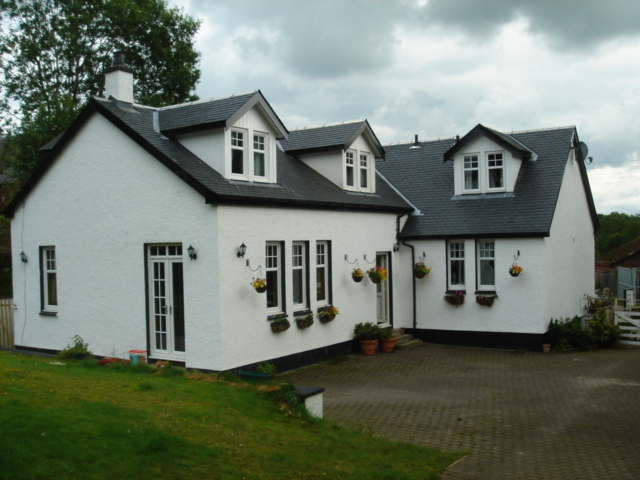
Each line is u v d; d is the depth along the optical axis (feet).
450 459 29.09
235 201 44.96
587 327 70.49
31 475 19.53
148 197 47.21
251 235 46.91
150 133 49.21
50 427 23.99
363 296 61.87
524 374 51.52
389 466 26.91
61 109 92.07
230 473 22.91
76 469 20.72
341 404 40.88
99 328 50.37
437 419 37.27
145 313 47.57
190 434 26.53
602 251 203.92
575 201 75.05
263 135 51.52
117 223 49.14
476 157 69.87
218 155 47.78
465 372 52.37
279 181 53.67
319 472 24.71
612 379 48.88
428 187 73.36
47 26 100.73
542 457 29.86
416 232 67.97
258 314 47.47
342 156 61.31
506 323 64.03
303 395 33.40
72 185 51.93
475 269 65.57
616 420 36.70
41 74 102.12
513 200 66.44
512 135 75.05
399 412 38.91
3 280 115.75
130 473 21.22
